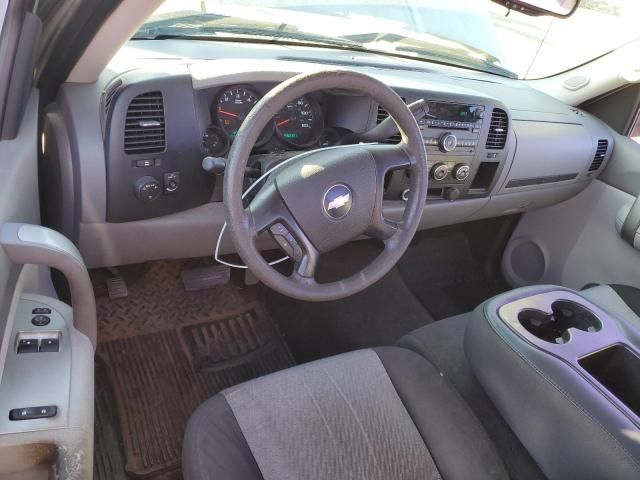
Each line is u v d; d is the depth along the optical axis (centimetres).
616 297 184
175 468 159
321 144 165
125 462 158
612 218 240
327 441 112
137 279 212
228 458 106
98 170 138
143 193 143
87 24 122
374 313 233
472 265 279
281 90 108
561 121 228
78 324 109
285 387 121
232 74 144
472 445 118
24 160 117
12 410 95
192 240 166
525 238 272
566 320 141
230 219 111
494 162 201
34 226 100
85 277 101
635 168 234
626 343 129
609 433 104
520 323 131
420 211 132
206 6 178
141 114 136
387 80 177
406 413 122
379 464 111
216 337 202
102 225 148
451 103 178
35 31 104
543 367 117
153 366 186
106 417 168
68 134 137
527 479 125
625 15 232
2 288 93
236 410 115
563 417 110
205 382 184
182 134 142
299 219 118
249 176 136
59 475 95
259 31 189
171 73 140
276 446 109
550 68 263
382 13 216
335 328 220
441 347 150
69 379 102
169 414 172
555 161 223
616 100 244
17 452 93
